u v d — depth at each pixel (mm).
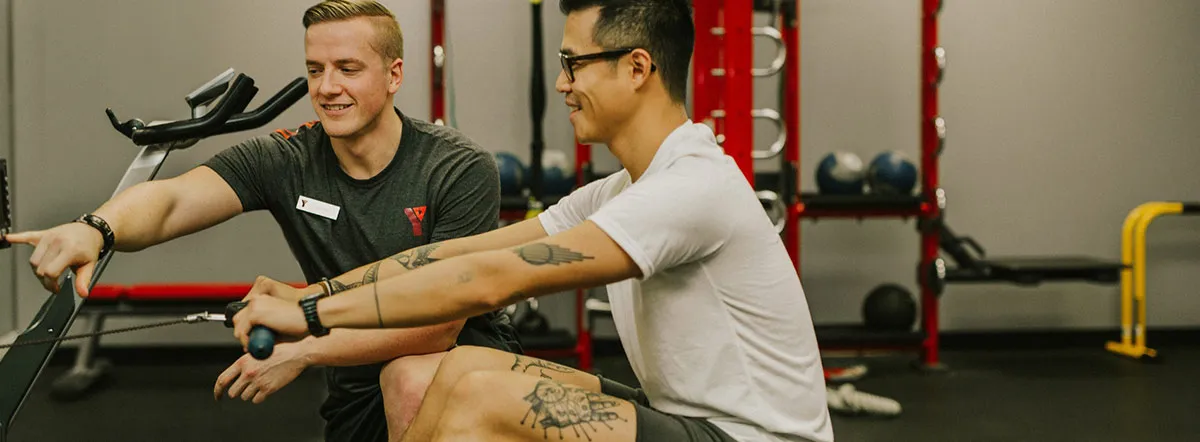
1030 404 3652
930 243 4078
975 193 4531
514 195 3881
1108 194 4570
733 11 3439
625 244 1267
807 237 4508
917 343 4082
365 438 1915
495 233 1653
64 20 4145
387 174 1830
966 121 4504
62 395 3703
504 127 4383
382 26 1749
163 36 4191
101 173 4195
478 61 4355
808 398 1414
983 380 4027
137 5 4176
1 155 4055
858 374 4043
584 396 1324
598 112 1412
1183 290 4641
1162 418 3449
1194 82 4551
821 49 4434
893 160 4043
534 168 3832
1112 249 4586
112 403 3645
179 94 4215
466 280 1250
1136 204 4578
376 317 1255
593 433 1299
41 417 3449
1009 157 4527
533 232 1659
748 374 1376
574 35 1403
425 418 1428
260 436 3246
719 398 1377
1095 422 3410
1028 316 4613
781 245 1428
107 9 4164
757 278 1369
